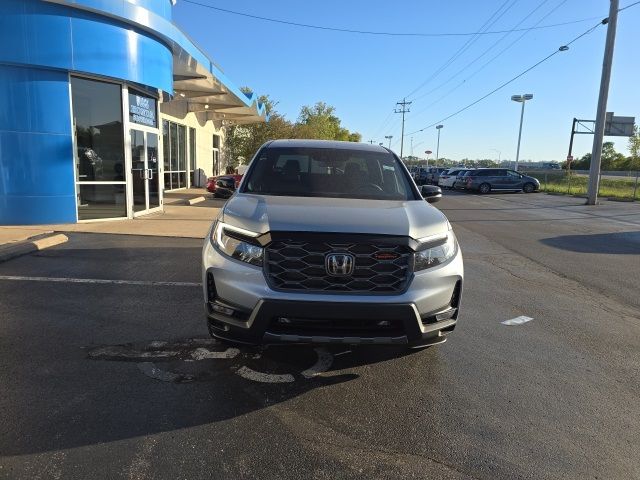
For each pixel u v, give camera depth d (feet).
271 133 131.44
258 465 9.37
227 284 11.63
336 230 11.40
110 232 34.04
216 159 113.70
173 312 17.79
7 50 32.45
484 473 9.36
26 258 25.89
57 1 32.99
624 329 18.03
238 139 130.41
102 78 37.35
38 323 16.43
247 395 12.03
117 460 9.35
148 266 24.79
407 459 9.72
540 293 22.84
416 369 13.82
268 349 14.76
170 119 76.02
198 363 13.71
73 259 25.94
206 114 99.19
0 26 32.01
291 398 11.97
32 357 13.82
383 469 9.39
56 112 35.04
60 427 10.37
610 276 26.96
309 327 11.36
